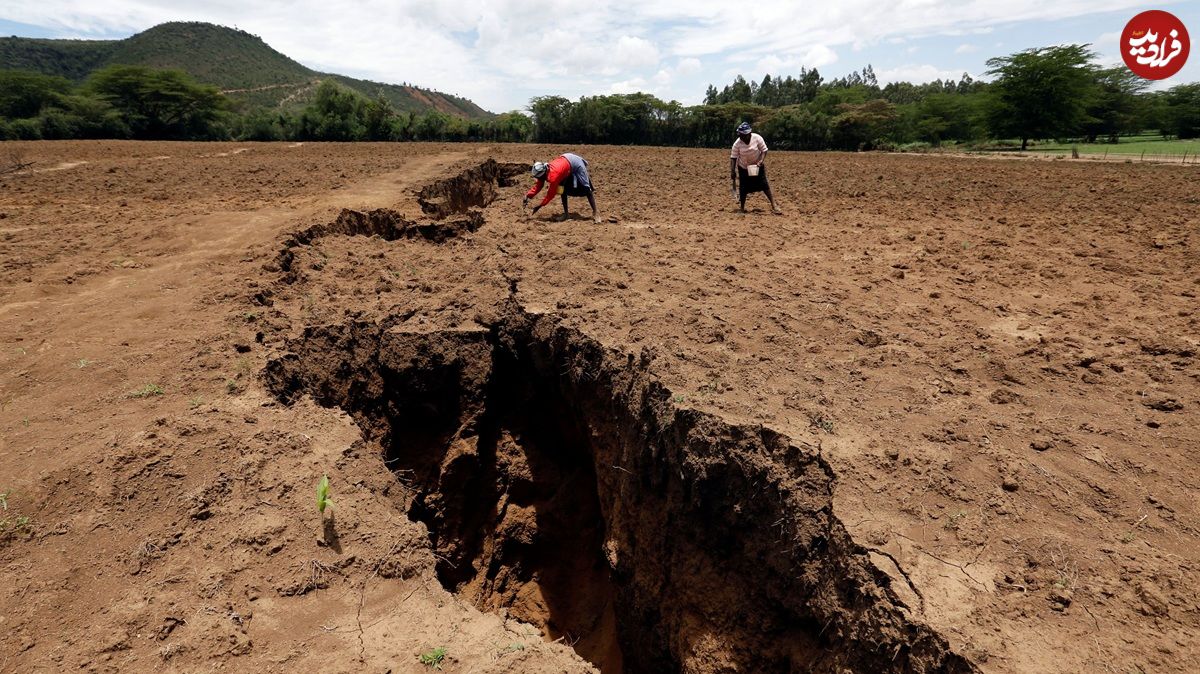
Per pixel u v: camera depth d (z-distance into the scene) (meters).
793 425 4.04
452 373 6.45
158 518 3.63
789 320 5.90
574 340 5.95
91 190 13.84
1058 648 2.59
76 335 5.77
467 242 9.07
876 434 3.97
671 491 4.62
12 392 4.80
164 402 4.68
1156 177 16.92
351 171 17.41
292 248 8.39
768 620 3.85
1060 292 6.90
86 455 3.96
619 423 5.39
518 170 20.80
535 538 6.91
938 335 5.61
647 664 5.16
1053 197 13.43
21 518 3.52
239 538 3.55
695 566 4.43
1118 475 3.60
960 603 2.81
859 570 3.10
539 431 6.95
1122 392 4.56
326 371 6.07
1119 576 2.92
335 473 4.15
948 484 3.50
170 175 16.52
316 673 2.89
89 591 3.18
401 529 3.84
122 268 7.74
